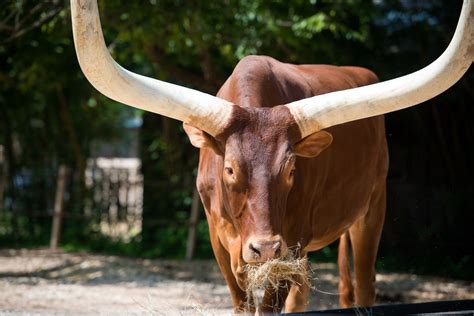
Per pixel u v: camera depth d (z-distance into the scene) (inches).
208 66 481.1
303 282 185.9
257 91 195.8
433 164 499.8
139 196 627.2
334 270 458.9
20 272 428.5
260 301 187.6
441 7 454.3
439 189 482.0
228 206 179.9
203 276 433.1
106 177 580.7
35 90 569.6
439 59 172.7
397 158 500.7
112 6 380.8
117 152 798.5
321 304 337.1
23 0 363.9
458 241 467.2
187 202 568.7
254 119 175.2
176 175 582.9
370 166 241.1
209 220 207.3
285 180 171.5
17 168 605.0
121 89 170.7
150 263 483.8
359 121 233.5
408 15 462.6
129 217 577.9
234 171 169.8
